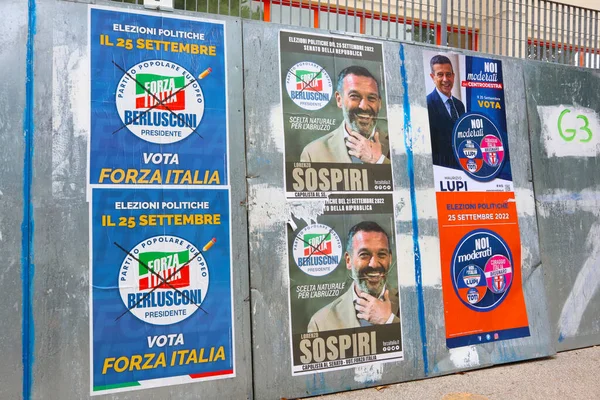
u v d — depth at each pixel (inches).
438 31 266.7
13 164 161.6
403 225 213.0
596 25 280.7
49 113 166.2
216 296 181.0
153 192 176.1
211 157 184.9
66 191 166.1
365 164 209.0
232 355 180.9
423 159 220.8
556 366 225.3
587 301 254.2
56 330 161.6
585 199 259.4
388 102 216.8
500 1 258.7
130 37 178.2
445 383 204.7
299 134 199.2
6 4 164.7
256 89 194.2
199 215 181.3
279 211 192.9
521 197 241.0
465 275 223.1
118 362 167.2
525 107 248.1
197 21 188.5
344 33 212.8
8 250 159.0
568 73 262.5
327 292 196.7
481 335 223.0
